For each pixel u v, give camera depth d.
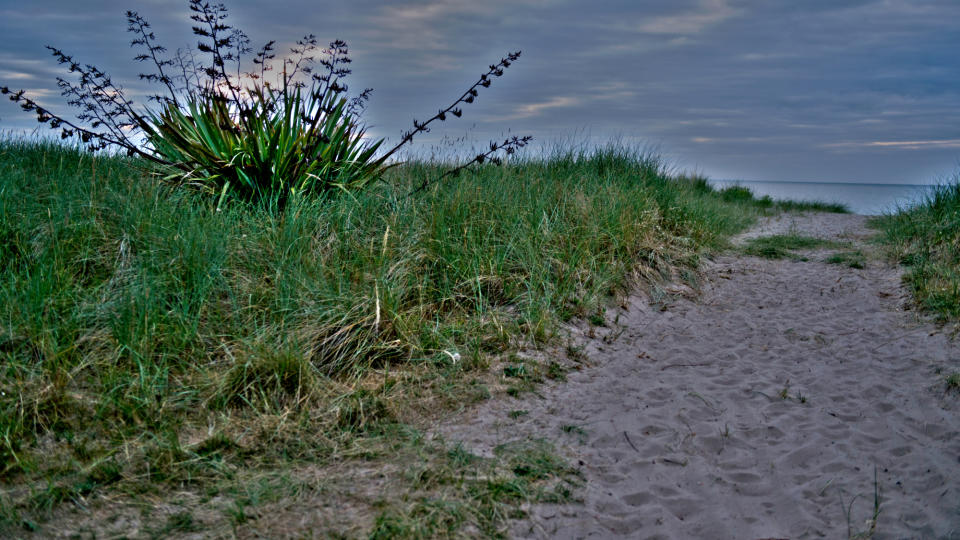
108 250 4.75
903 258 7.64
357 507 2.68
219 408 3.46
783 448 3.35
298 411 3.45
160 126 6.40
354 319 4.31
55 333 3.72
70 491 2.69
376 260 4.98
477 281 5.13
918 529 2.60
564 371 4.38
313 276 4.67
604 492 2.91
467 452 3.17
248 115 6.14
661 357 4.80
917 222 8.48
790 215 15.75
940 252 7.20
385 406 3.59
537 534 2.57
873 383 4.21
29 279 4.01
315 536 2.47
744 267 7.96
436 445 3.24
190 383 3.62
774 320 5.80
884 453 3.28
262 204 5.88
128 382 3.50
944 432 3.49
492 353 4.48
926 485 2.95
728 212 12.42
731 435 3.49
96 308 4.05
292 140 6.35
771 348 5.04
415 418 3.54
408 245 5.42
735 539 2.57
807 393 4.10
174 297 4.36
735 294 6.71
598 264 6.25
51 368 3.49
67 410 3.27
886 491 2.91
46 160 6.73
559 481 2.98
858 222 13.77
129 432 3.17
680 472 3.11
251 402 3.47
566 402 3.90
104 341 3.82
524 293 5.31
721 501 2.85
